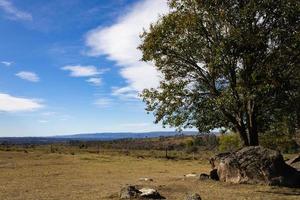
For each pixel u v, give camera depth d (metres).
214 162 31.53
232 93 28.42
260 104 28.83
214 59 28.44
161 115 30.83
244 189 26.09
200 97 30.50
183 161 71.06
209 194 24.33
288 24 28.72
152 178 35.94
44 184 31.48
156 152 117.88
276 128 31.70
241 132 30.73
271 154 28.08
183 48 29.84
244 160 28.53
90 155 81.75
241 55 28.48
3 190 27.59
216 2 29.28
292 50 28.14
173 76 31.64
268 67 27.69
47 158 68.19
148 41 31.31
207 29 30.03
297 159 34.47
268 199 22.58
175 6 31.56
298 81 28.50
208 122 30.38
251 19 28.56
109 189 27.75
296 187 26.91
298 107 28.75
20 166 50.25
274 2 28.44
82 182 33.31
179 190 26.20
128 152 110.19
